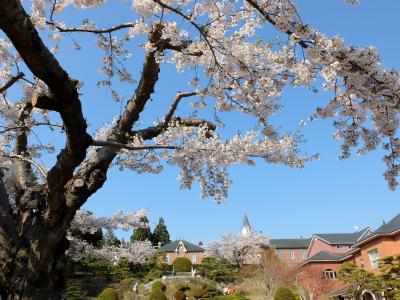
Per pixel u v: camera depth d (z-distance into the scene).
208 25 5.17
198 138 6.35
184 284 33.66
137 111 6.01
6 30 3.25
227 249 44.34
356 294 22.56
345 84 4.09
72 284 27.02
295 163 6.61
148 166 7.12
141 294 31.72
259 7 4.19
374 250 25.50
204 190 7.17
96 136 7.78
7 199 5.32
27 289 4.48
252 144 6.34
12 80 5.89
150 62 5.68
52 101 3.98
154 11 5.23
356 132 4.64
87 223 11.01
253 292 33.81
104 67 6.92
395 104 3.82
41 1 5.99
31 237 4.76
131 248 23.70
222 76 5.32
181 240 60.69
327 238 48.22
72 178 5.03
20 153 6.97
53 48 6.86
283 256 57.00
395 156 4.36
